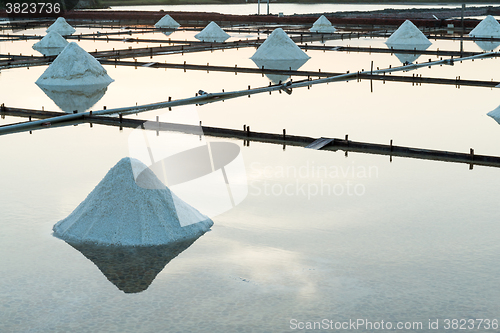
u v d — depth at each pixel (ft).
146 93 58.29
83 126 43.24
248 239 21.56
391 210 24.88
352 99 54.70
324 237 21.81
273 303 16.89
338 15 192.13
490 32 116.57
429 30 137.80
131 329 15.56
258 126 43.19
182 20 166.61
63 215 24.21
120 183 22.00
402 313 16.29
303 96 56.29
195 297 17.26
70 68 64.28
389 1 434.30
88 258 19.97
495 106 50.96
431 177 30.09
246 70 73.67
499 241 21.38
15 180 29.35
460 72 71.51
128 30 138.72
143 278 18.51
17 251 20.54
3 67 76.95
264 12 294.66
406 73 71.26
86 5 187.62
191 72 72.95
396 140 39.01
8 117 47.01
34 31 138.00
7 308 16.69
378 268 19.15
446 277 18.47
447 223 23.32
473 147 37.01
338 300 17.04
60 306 16.80
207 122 44.55
